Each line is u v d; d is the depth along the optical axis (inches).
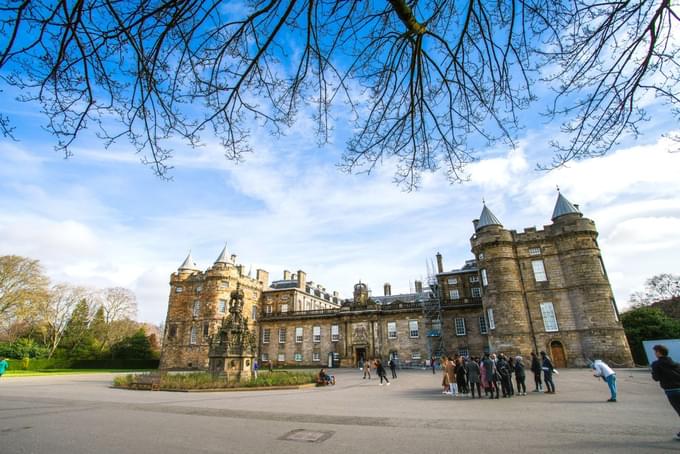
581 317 1347.2
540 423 368.8
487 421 388.5
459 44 211.5
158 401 627.5
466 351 1785.2
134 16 155.3
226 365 1006.4
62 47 146.6
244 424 395.9
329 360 2037.4
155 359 2364.7
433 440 307.4
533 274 1467.8
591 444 280.2
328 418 430.6
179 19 162.4
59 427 382.3
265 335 2237.9
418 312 1953.7
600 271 1369.3
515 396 600.1
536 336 1395.2
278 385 888.9
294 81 211.0
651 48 182.5
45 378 1344.7
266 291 2437.3
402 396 670.5
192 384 845.8
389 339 1968.5
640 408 445.1
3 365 1143.6
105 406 557.6
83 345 2327.8
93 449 289.1
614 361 1253.1
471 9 199.9
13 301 1846.7
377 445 294.2
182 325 2142.0
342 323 2073.1
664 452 252.5
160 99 178.4
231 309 1091.9
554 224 1477.6
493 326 1467.8
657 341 1140.5
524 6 190.1
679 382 288.5
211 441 314.3
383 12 206.1
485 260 1535.4
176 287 2246.6
